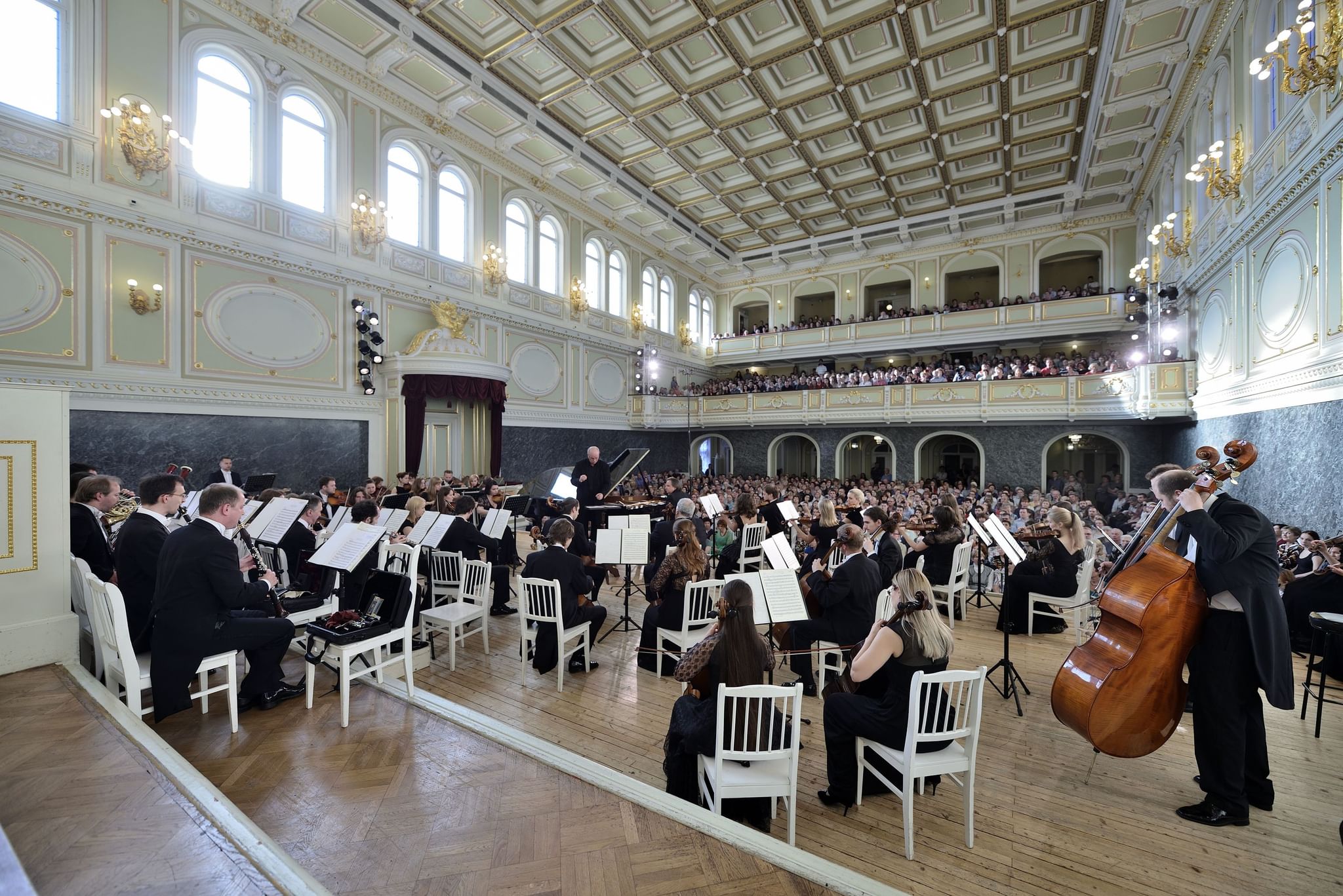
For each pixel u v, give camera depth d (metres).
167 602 3.43
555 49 12.27
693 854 2.39
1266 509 8.82
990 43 12.50
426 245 14.02
